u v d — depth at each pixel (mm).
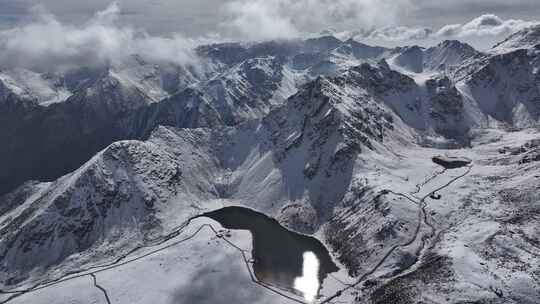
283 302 183500
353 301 179250
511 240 179500
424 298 154375
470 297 148625
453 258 173000
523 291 149125
